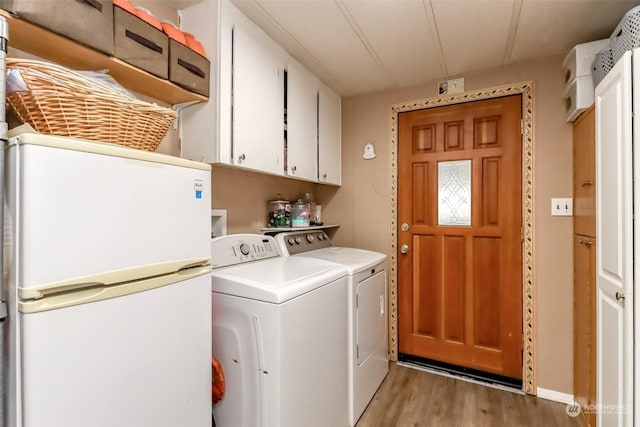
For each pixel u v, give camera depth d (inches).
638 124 42.7
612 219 49.3
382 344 86.2
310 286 54.3
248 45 64.4
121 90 42.3
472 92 89.1
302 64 84.0
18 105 32.8
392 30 68.7
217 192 73.4
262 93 68.3
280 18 64.6
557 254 78.8
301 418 51.7
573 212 76.4
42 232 28.0
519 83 83.4
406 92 98.5
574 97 68.5
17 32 36.9
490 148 87.9
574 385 76.2
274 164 72.2
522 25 66.4
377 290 82.0
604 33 68.9
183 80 53.7
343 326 65.6
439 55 79.7
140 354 36.1
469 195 90.6
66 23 37.8
